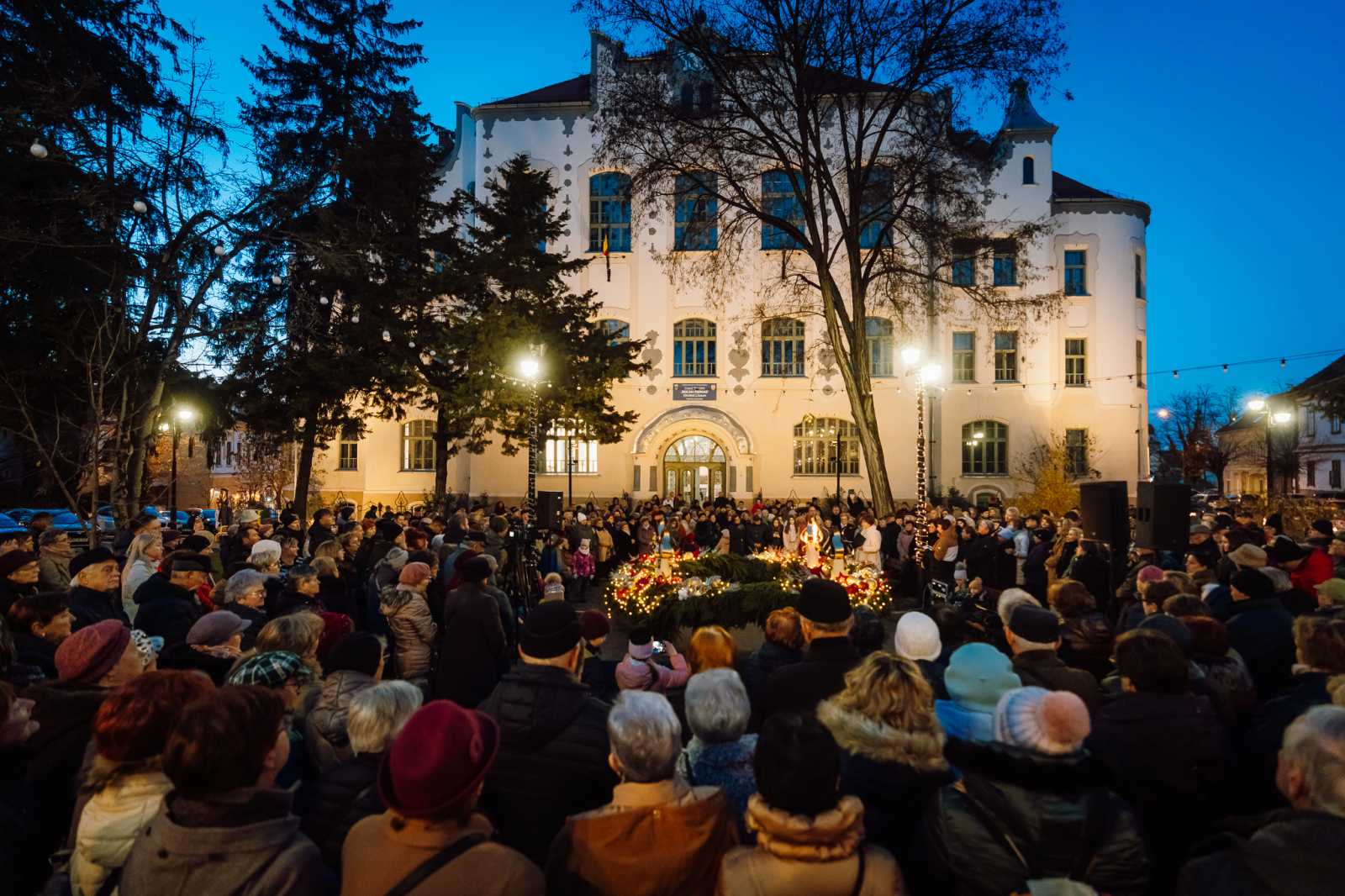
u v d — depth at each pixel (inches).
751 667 193.0
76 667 131.4
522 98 1357.0
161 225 658.8
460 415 974.4
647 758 98.0
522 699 125.3
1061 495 1149.1
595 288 1290.6
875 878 83.8
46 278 637.3
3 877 109.2
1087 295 1314.0
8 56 650.2
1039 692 94.2
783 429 1275.8
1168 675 130.3
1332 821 80.4
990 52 718.5
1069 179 1428.4
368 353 968.9
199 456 1927.9
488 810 121.1
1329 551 370.3
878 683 118.6
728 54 791.7
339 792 117.9
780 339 1293.1
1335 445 1932.8
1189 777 124.6
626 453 1272.1
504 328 882.1
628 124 845.8
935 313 1159.0
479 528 524.4
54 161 612.1
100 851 99.8
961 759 94.6
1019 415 1286.9
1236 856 84.5
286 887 83.2
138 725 102.4
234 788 86.3
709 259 1248.8
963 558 522.6
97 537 457.4
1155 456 2817.4
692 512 951.6
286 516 460.1
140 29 753.0
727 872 85.4
